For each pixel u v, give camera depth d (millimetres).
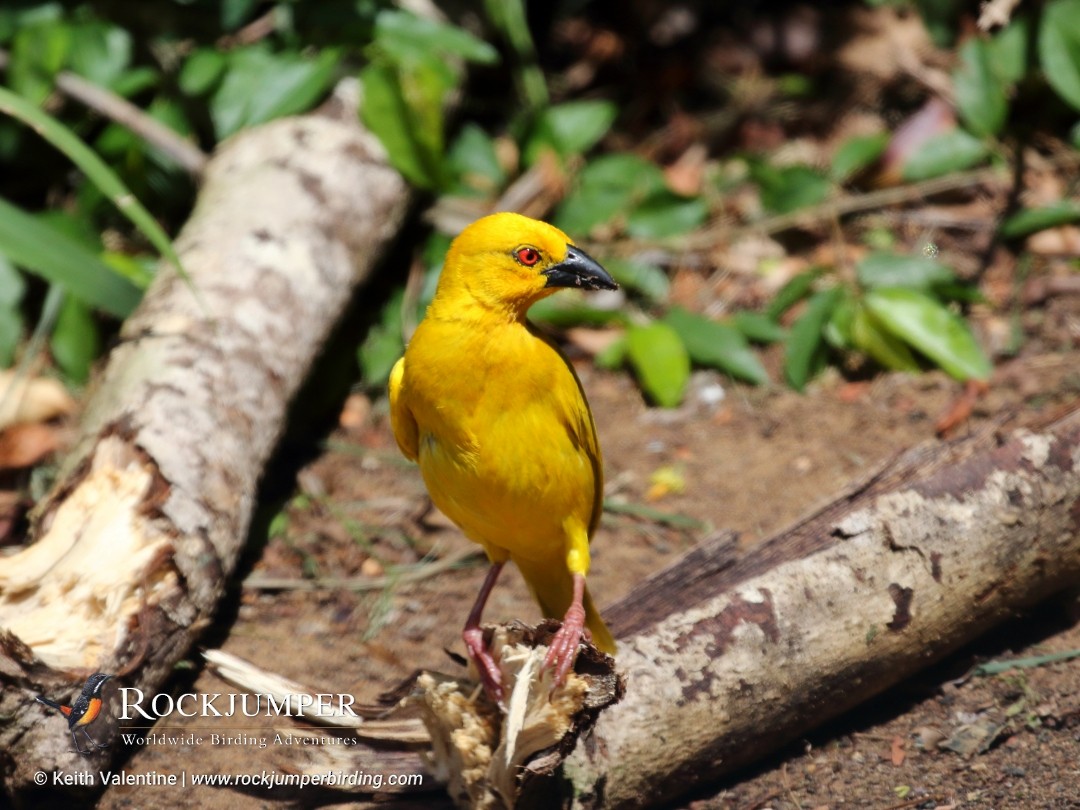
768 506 10156
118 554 7883
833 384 11578
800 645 7258
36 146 13039
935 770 7316
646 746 6879
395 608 9328
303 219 11070
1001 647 8227
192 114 12977
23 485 10320
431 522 10297
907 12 14828
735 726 7125
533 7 15617
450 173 12930
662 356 11531
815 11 15312
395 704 7777
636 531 10086
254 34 13727
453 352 7070
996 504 7734
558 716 6449
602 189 13086
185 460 8609
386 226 11969
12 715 7031
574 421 7332
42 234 9914
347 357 11906
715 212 13453
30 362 10844
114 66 12672
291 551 9930
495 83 15094
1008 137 13492
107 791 7465
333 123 12172
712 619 7207
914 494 7715
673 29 15438
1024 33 13188
